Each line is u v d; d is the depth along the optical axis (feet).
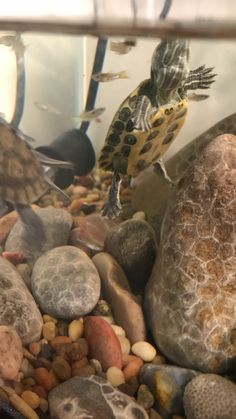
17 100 1.35
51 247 1.10
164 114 1.03
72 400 0.78
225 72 1.27
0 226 1.18
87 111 1.28
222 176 0.88
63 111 1.48
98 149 1.44
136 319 0.93
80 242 1.11
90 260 1.03
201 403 0.77
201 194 0.89
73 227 1.17
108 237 1.09
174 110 1.04
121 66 1.33
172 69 0.94
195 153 1.24
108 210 1.17
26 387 0.83
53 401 0.79
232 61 1.25
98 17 0.56
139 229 1.07
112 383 0.84
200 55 1.25
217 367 0.85
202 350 0.85
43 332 0.92
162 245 0.94
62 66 1.41
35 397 0.80
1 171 0.83
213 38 0.57
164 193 1.24
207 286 0.86
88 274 0.97
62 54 1.40
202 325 0.85
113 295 0.97
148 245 1.05
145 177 1.35
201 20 0.53
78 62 1.43
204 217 0.88
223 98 1.32
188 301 0.87
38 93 1.43
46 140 1.47
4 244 1.15
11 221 1.19
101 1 0.56
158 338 0.90
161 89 0.99
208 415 0.76
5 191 0.84
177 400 0.81
